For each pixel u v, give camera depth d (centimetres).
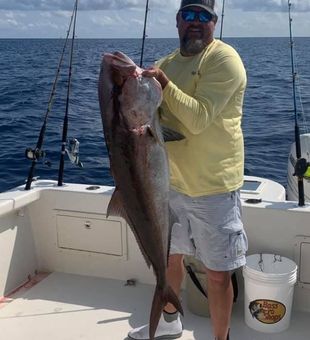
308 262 328
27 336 316
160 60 283
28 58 4031
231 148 265
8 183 755
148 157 214
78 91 1741
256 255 330
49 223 391
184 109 233
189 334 315
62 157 386
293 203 337
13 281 373
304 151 489
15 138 1041
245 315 324
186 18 253
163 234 226
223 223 271
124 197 220
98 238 381
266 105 1439
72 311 344
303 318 328
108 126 214
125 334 317
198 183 267
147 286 373
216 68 247
